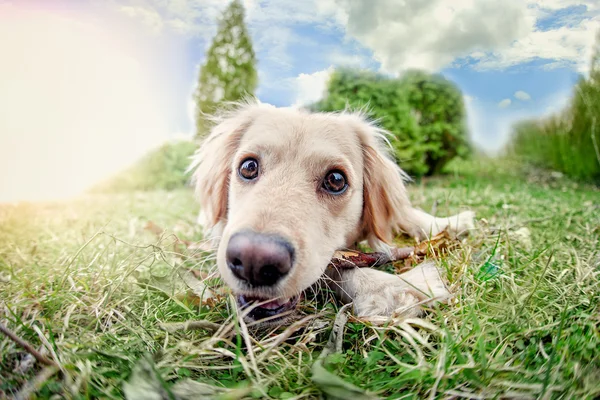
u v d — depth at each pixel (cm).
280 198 24
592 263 30
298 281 22
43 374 16
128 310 22
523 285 26
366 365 19
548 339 21
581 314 22
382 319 22
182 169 125
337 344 20
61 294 24
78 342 19
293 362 19
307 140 28
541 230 40
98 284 26
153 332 21
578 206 55
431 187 91
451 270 27
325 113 33
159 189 116
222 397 15
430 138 119
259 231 21
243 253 21
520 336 21
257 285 21
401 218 34
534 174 118
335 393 16
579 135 107
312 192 26
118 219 54
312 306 24
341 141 29
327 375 16
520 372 17
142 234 44
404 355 20
